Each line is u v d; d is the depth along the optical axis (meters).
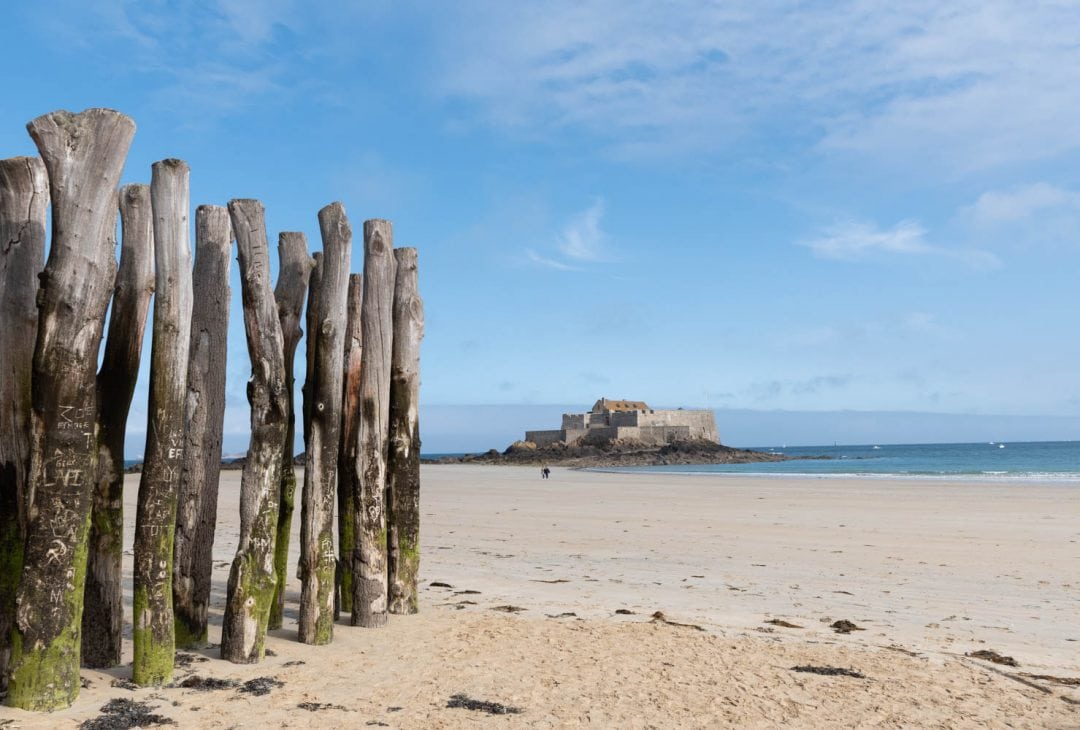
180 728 4.54
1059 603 9.35
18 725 4.39
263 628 5.94
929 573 11.48
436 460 106.88
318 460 6.47
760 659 6.21
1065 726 4.92
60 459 4.68
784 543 14.91
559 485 39.88
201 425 6.21
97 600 5.62
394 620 7.34
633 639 6.71
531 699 5.16
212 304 6.25
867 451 163.25
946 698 5.39
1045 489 32.31
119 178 4.91
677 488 36.16
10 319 4.92
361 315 7.53
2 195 4.98
